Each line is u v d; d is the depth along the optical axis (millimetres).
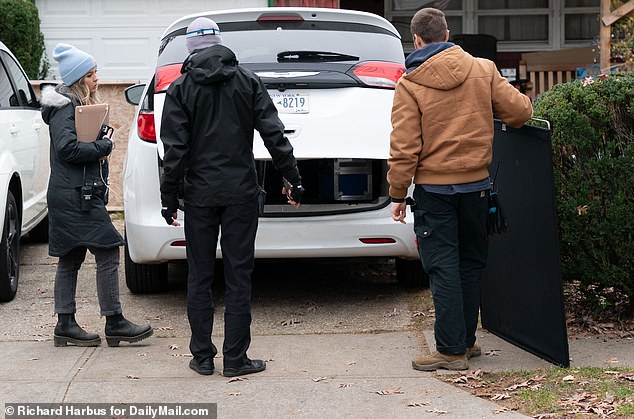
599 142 6727
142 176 7527
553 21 18359
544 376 6070
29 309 8250
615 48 13539
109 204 13227
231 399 5848
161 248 7520
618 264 6805
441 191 6074
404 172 6023
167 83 7578
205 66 6062
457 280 6211
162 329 7539
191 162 6160
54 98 6832
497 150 6531
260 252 7465
